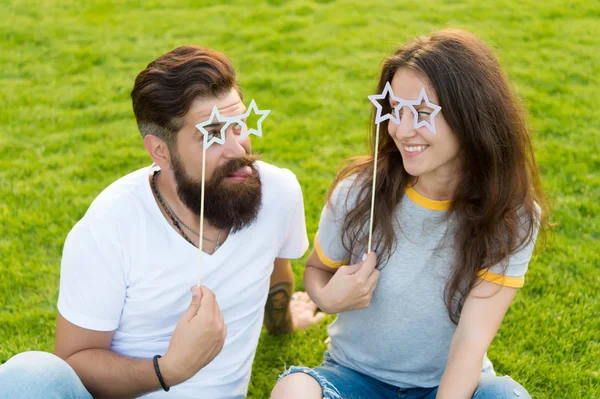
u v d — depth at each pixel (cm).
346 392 233
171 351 213
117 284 220
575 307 319
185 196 218
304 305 326
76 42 630
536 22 657
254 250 232
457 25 652
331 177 424
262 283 240
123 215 219
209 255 225
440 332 234
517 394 209
